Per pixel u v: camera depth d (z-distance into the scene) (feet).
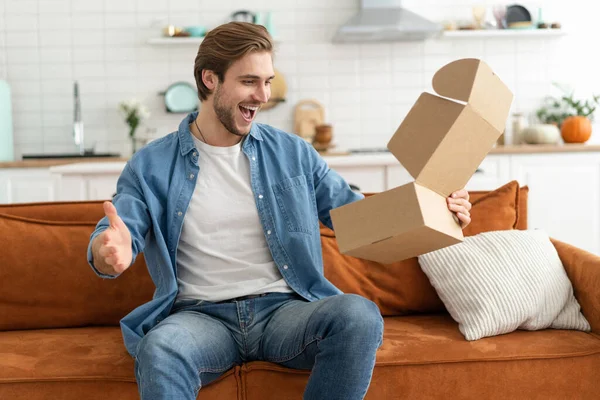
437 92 5.15
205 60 6.16
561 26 17.67
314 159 6.83
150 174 6.35
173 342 5.30
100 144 17.87
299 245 6.43
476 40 17.83
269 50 6.16
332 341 5.36
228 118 6.17
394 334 6.55
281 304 6.27
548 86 17.95
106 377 5.75
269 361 6.04
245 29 6.08
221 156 6.47
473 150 5.13
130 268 7.22
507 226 7.60
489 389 5.99
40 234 7.25
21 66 17.66
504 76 17.93
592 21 17.81
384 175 13.08
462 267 6.85
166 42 17.15
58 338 6.72
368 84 17.89
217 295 6.19
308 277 6.44
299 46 17.79
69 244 7.24
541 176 15.69
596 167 15.70
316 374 5.38
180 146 6.44
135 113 17.24
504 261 6.81
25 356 6.15
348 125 17.95
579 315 6.72
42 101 17.74
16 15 17.54
